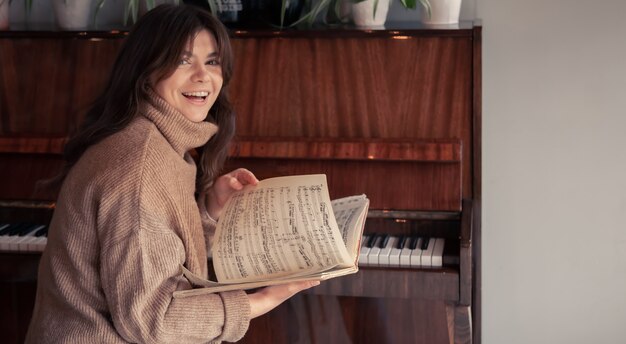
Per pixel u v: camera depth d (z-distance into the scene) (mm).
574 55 2641
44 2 2838
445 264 2072
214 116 1816
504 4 2645
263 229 1543
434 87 2301
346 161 2301
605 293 2777
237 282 1478
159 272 1444
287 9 2510
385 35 2318
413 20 2689
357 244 1561
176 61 1554
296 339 2375
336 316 2340
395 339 2324
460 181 2246
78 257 1489
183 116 1586
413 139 2299
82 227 1482
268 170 2324
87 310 1502
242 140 2344
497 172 2754
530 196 2750
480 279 2391
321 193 1566
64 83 2449
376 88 2334
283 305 2355
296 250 1502
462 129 2287
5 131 2482
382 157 2270
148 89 1582
